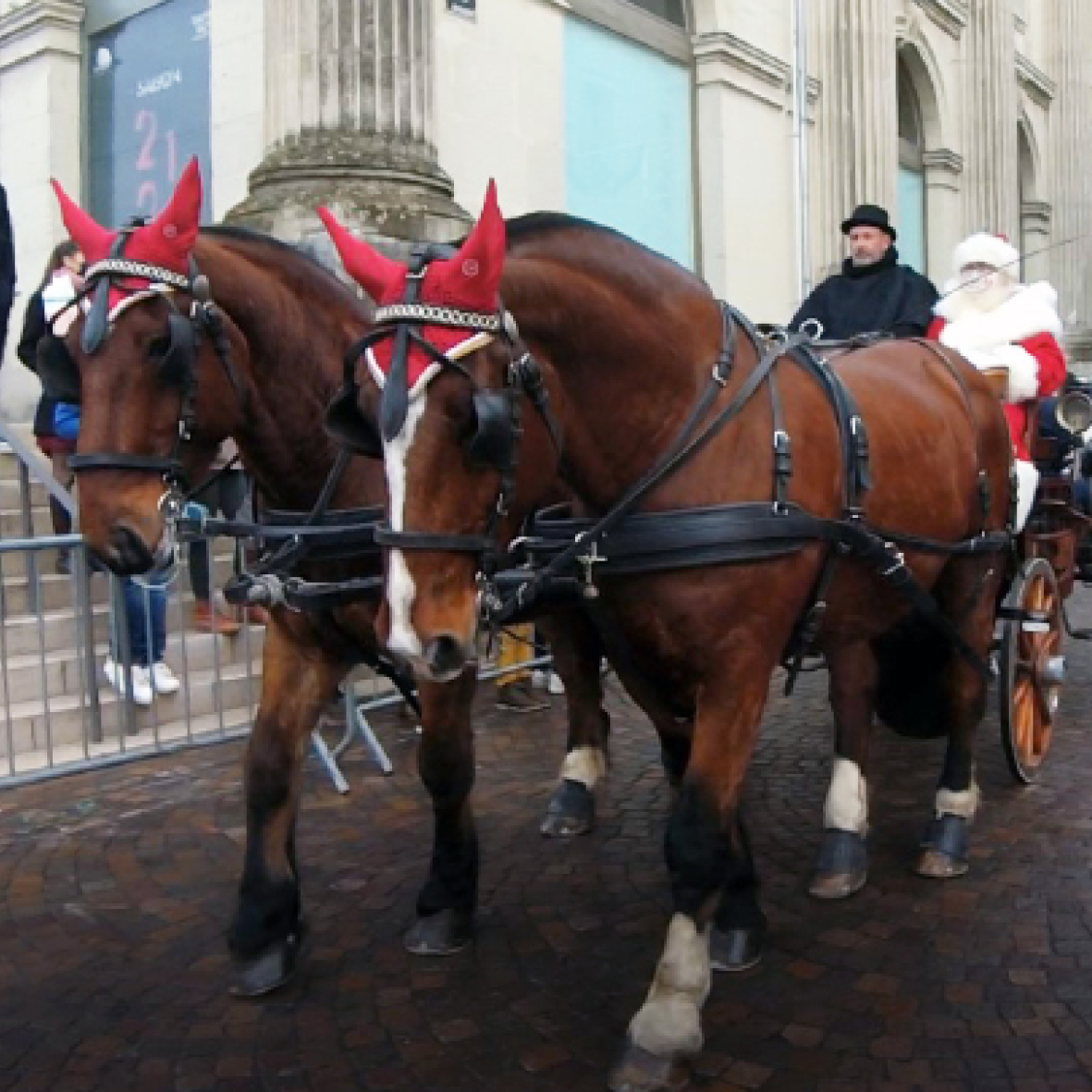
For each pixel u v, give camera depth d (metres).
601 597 2.94
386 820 4.88
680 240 11.76
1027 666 4.99
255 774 3.39
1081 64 20.95
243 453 3.45
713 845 2.85
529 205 9.73
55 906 4.07
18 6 10.50
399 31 7.64
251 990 3.37
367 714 6.51
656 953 3.60
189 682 6.20
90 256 3.11
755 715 2.90
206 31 9.25
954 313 5.45
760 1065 2.96
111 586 5.61
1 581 5.30
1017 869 4.14
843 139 13.26
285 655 3.42
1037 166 20.52
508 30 9.45
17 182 10.73
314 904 4.03
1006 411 5.05
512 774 5.48
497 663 6.49
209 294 3.13
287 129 7.60
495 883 4.20
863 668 4.06
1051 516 5.50
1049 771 5.26
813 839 4.54
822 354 3.88
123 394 2.98
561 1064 3.00
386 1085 2.93
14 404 9.99
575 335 2.73
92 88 10.40
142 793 5.27
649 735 6.18
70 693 6.17
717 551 2.77
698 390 2.88
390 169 7.41
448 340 2.38
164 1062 3.06
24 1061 3.09
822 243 13.19
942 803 4.23
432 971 3.52
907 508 3.56
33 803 5.16
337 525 3.34
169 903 4.08
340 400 2.48
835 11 13.25
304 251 3.53
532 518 3.26
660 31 11.37
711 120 11.78
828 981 3.39
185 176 3.04
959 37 16.84
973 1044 3.04
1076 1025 3.11
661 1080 2.81
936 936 3.65
